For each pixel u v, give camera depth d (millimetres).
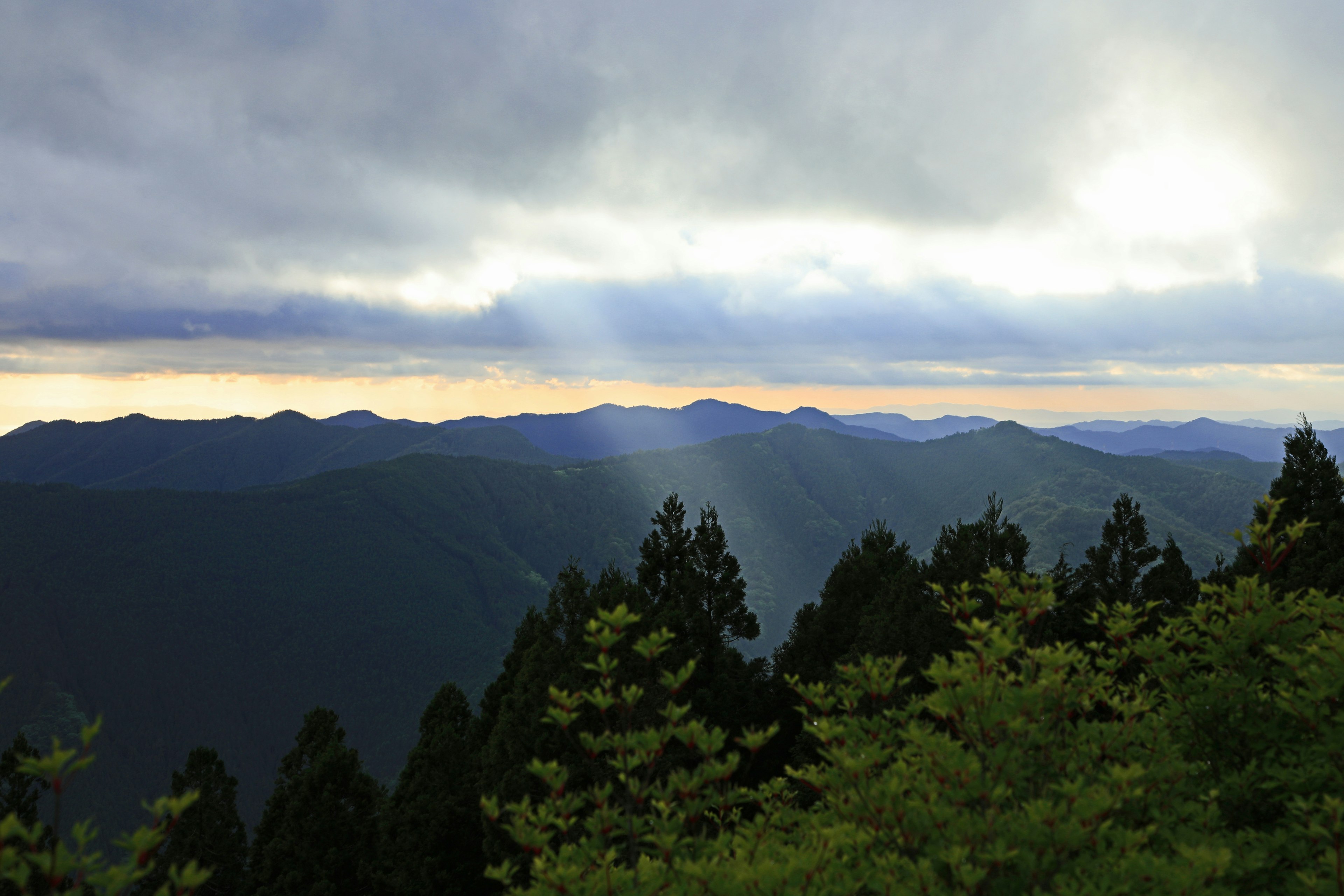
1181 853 4488
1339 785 5074
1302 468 22594
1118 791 4734
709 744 5715
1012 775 5113
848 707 6656
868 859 5062
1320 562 19797
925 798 5031
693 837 5906
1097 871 4480
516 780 21812
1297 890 4465
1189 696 6250
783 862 5023
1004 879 4641
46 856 3389
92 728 3557
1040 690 5309
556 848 6410
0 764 26438
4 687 2631
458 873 26469
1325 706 5555
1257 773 5598
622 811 5977
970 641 5566
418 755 33094
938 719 6504
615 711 18469
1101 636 22281
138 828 3619
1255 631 6340
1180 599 26156
